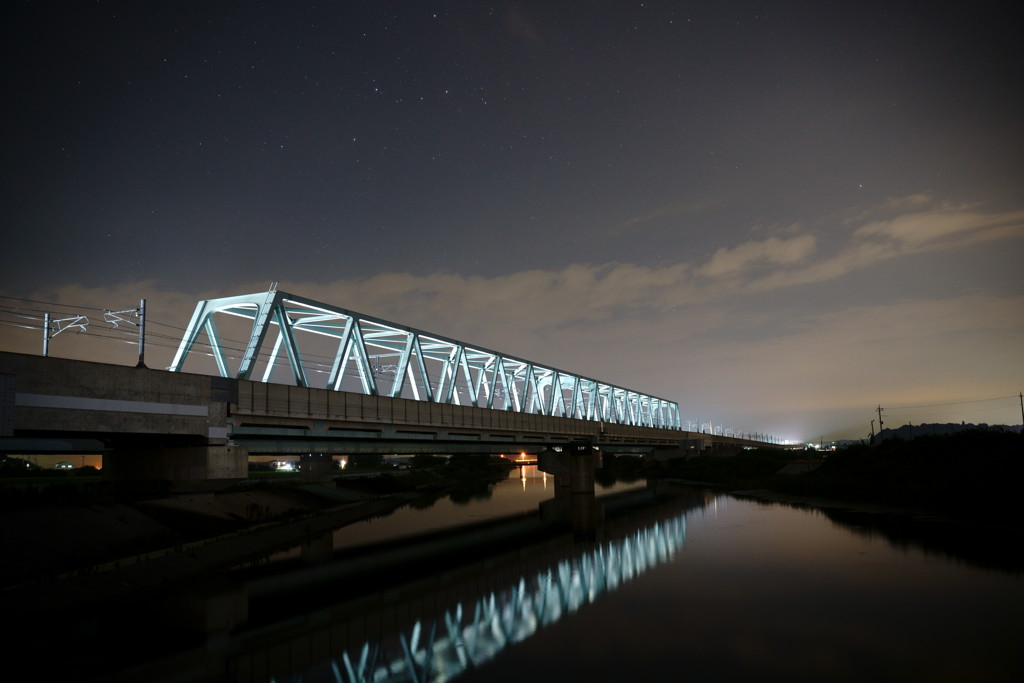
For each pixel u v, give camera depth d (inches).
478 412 2519.7
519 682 726.5
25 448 1352.1
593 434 3634.4
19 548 994.1
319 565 1401.3
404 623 972.6
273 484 2470.5
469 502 3137.3
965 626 879.7
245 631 912.3
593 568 1393.9
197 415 1405.0
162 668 757.9
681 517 2293.3
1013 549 1418.6
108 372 1241.4
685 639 867.4
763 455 4975.4
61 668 733.9
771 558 1403.8
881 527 1804.9
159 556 1189.7
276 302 1689.2
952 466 2450.8
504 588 1215.6
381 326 2122.3
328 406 1776.6
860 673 728.3
